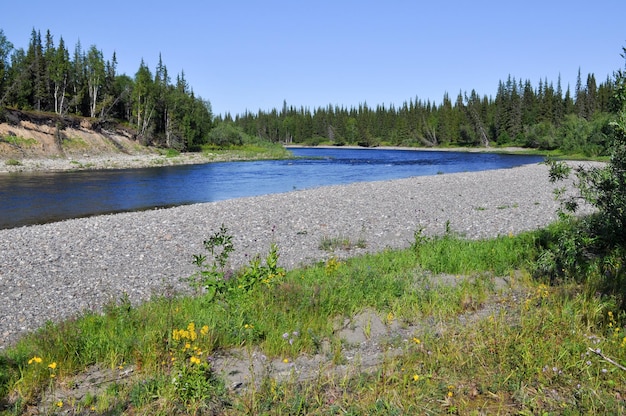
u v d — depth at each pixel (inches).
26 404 203.3
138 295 422.0
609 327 251.8
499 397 195.3
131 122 3329.2
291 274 425.7
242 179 1704.0
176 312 310.2
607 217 327.9
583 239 340.5
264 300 320.8
